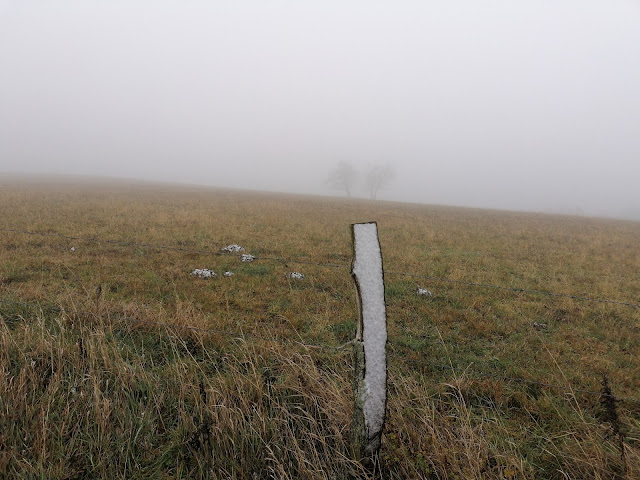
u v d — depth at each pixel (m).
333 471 2.42
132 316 4.64
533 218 29.62
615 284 8.55
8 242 8.70
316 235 13.02
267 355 3.83
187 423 2.71
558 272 9.69
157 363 3.78
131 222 13.19
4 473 2.22
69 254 8.10
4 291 5.47
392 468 2.40
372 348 2.20
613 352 4.96
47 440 2.46
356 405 2.28
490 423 3.11
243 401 2.85
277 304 5.92
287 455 2.54
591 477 2.49
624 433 2.96
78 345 3.33
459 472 2.28
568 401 3.51
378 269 2.18
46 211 14.66
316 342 4.59
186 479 2.39
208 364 3.76
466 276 8.55
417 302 6.49
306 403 3.01
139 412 2.87
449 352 4.61
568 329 5.69
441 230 16.80
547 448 2.84
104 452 2.44
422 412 2.86
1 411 2.58
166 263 7.96
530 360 4.54
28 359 3.24
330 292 6.79
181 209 19.11
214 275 7.27
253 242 11.14
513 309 6.44
